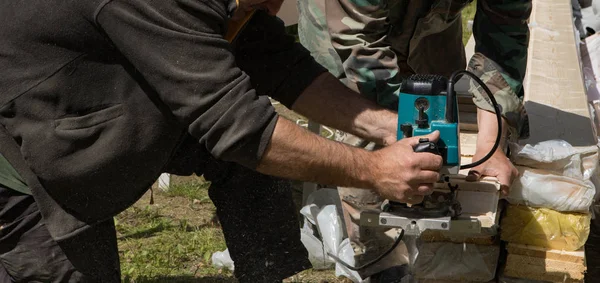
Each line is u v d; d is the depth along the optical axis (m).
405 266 3.47
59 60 2.26
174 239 4.39
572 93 4.37
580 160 3.36
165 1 2.16
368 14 2.84
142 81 2.32
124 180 2.45
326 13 2.96
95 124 2.32
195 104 2.21
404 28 3.38
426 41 3.64
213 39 2.21
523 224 3.31
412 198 2.41
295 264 3.16
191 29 2.18
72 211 2.47
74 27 2.21
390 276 3.45
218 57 2.21
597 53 5.15
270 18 2.82
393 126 2.86
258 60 2.89
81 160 2.36
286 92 2.91
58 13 2.21
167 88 2.21
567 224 3.27
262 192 3.07
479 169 2.94
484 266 3.39
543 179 3.26
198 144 2.95
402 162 2.34
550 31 5.13
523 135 3.34
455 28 3.69
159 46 2.17
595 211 4.38
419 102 2.45
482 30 3.16
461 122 3.59
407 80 2.51
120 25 2.17
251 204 3.08
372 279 3.53
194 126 2.25
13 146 2.39
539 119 4.05
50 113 2.31
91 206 2.47
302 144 2.30
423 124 2.44
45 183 2.39
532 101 4.25
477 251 3.38
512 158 3.36
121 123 2.34
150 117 2.36
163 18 2.16
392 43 3.44
